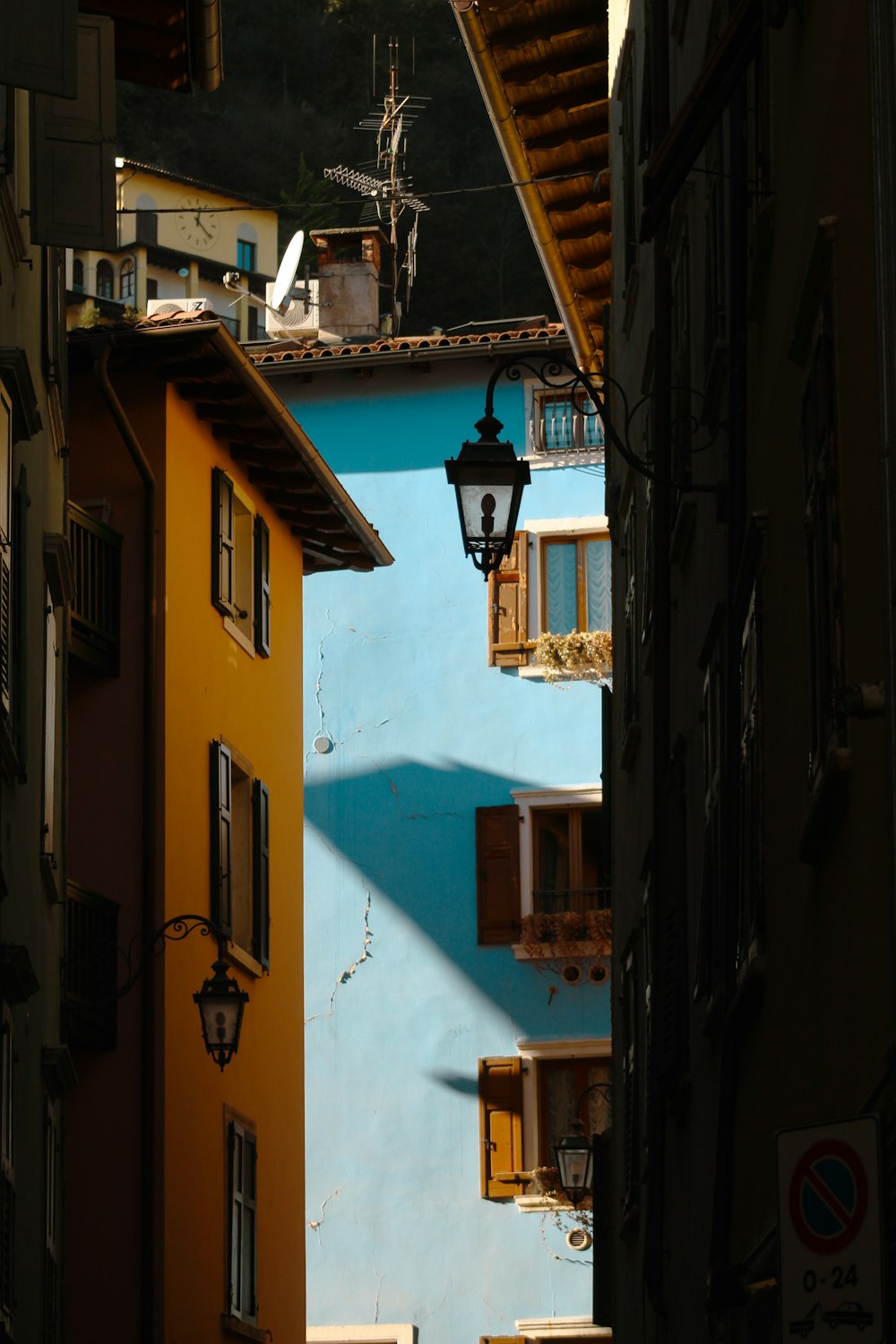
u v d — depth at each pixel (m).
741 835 10.97
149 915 22.64
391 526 35.41
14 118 15.07
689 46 14.75
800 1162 5.92
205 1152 23.59
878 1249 5.65
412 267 42.56
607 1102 32.56
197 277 83.25
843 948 7.82
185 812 23.78
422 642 34.88
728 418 11.27
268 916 26.48
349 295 40.81
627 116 20.33
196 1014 23.59
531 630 34.59
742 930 10.78
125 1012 22.41
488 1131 32.66
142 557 23.78
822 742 8.30
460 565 35.09
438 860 33.88
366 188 44.25
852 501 7.55
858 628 7.41
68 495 21.09
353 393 36.12
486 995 33.19
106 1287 21.70
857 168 7.60
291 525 29.64
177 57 20.34
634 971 18.17
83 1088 22.20
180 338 23.48
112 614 23.45
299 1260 27.39
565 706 34.12
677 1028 13.84
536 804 33.69
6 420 14.47
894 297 6.88
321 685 34.91
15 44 11.89
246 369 24.27
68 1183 21.97
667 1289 14.86
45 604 17.45
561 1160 28.23
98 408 24.34
